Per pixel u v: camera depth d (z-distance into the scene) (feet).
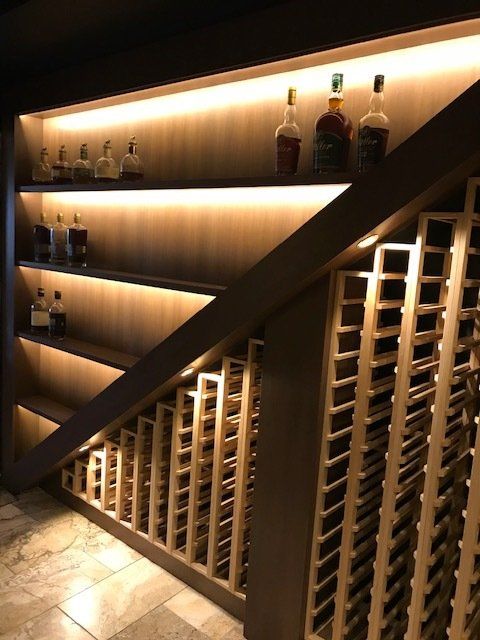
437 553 5.15
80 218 8.59
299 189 6.16
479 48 4.99
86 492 8.41
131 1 5.50
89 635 5.90
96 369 8.99
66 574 6.95
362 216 4.49
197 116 7.20
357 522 5.98
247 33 5.66
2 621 6.03
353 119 5.81
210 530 6.52
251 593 5.94
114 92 7.16
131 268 8.27
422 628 5.77
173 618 6.26
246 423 6.07
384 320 5.92
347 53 5.28
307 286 5.15
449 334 4.50
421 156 4.14
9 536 7.77
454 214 4.37
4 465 9.74
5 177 9.06
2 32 6.47
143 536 7.42
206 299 7.37
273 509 5.68
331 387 5.24
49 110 8.43
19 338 9.54
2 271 9.40
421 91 5.37
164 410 7.23
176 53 6.36
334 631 5.47
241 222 6.91
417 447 5.54
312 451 5.30
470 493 4.52
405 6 4.53
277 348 5.45
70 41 6.72
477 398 5.23
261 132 6.57
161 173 7.69
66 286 9.35
